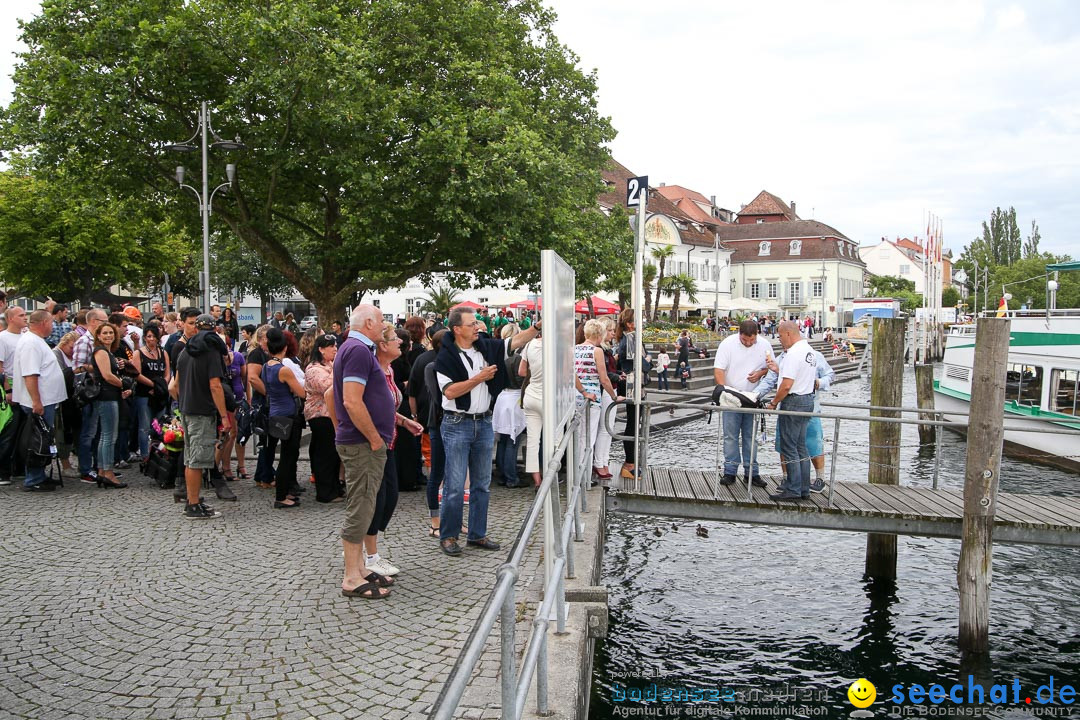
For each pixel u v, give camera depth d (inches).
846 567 396.5
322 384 306.0
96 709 145.1
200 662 165.9
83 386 322.7
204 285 702.5
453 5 776.9
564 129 990.4
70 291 1518.2
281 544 253.3
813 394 324.2
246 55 698.2
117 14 687.1
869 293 3890.3
